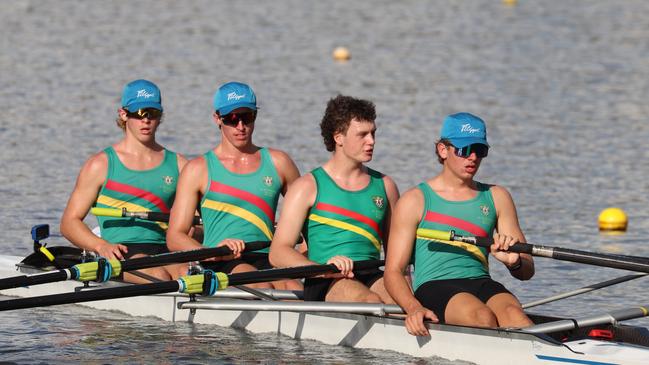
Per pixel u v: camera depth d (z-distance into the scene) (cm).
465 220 3981
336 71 12538
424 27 16275
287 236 4212
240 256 4522
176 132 8938
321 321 4250
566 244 6012
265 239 4609
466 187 4012
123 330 4450
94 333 4391
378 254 4288
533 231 6269
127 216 4878
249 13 17338
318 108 10200
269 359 3984
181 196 4606
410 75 12325
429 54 13900
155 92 4959
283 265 4156
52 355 4034
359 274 4269
